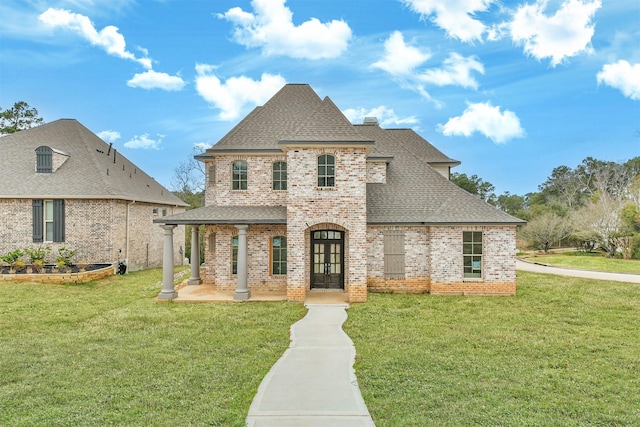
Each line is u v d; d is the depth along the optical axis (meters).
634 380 7.32
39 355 8.73
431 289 15.88
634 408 6.20
